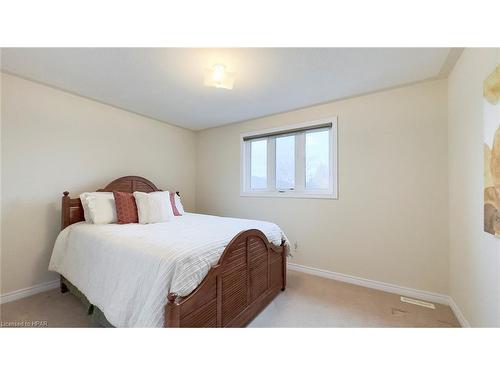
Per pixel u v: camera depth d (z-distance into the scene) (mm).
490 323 1215
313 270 2643
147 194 2328
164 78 1982
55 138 2209
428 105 2018
